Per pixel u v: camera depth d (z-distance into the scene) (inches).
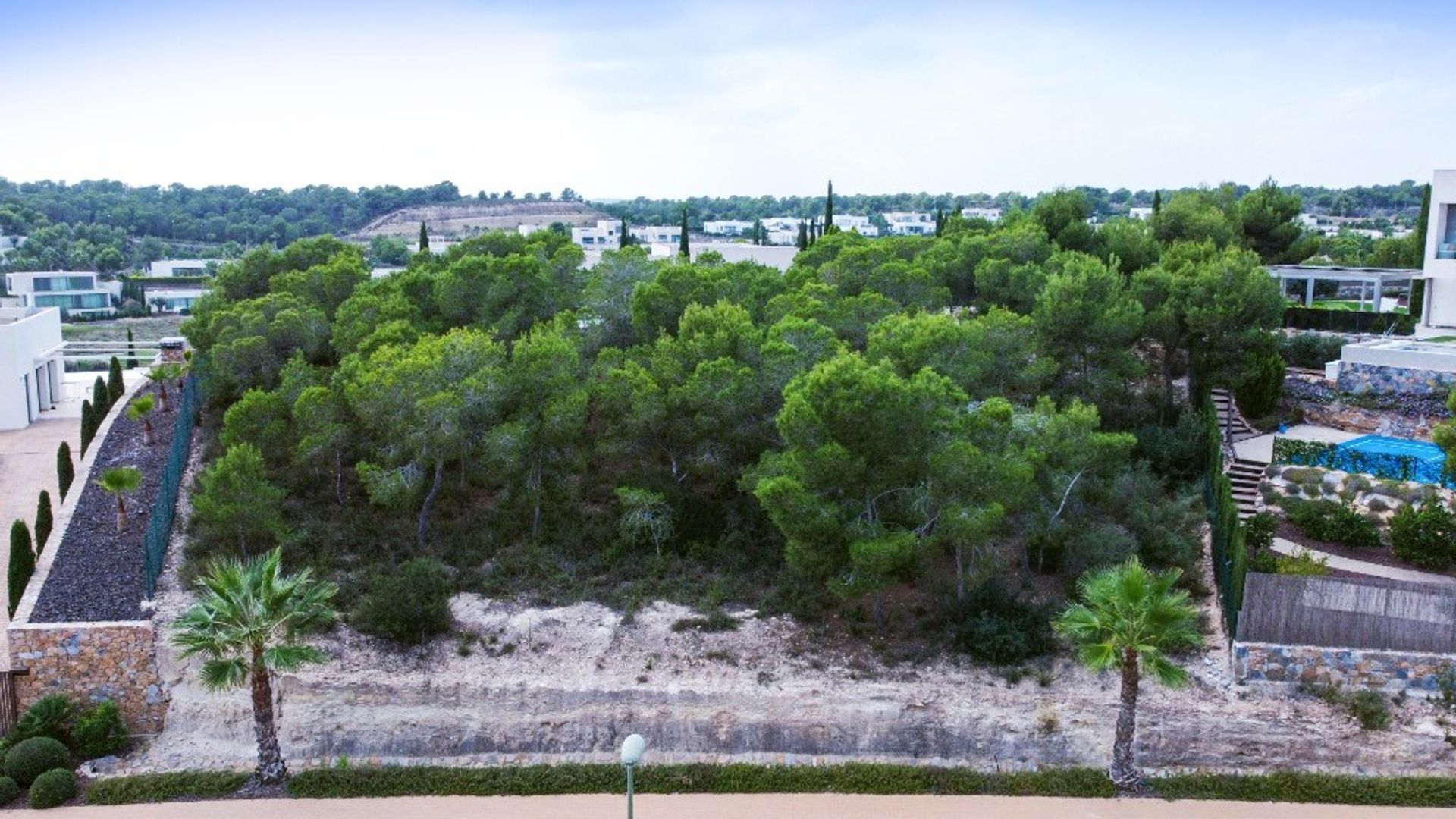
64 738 1173.1
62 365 2470.5
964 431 1238.3
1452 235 2069.4
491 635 1273.4
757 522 1465.3
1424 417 1712.6
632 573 1393.9
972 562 1283.2
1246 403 1813.5
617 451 1476.4
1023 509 1325.0
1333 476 1523.1
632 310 1685.5
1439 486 1443.2
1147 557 1366.9
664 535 1423.5
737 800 1100.5
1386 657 1163.3
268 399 1523.1
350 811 1072.8
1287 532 1434.5
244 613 1039.0
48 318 2380.7
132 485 1441.9
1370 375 1781.5
